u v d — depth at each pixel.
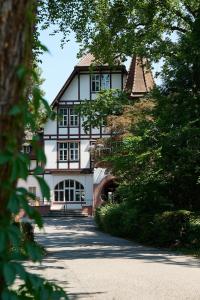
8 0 2.71
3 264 2.71
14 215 2.87
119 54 28.36
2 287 2.77
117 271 12.17
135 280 10.76
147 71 28.25
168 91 20.42
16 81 2.72
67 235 27.33
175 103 19.88
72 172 53.22
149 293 9.26
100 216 31.94
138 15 26.84
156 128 20.52
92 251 17.86
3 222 2.74
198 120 19.25
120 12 26.08
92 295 8.96
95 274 11.63
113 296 8.90
